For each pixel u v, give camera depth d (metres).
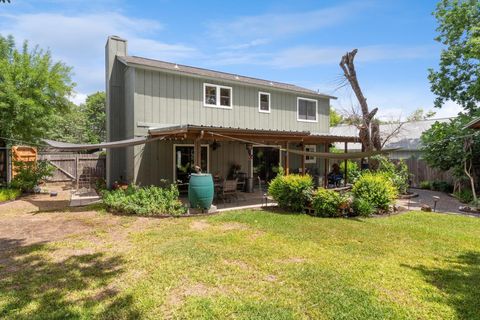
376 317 3.64
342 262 5.43
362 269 5.11
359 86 16.14
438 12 17.53
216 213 9.84
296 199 10.15
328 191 9.73
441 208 11.38
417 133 23.08
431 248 6.30
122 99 14.91
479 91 16.03
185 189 14.23
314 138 14.63
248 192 15.13
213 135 10.51
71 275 4.90
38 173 14.90
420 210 10.88
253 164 17.03
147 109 13.05
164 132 11.12
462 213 10.34
